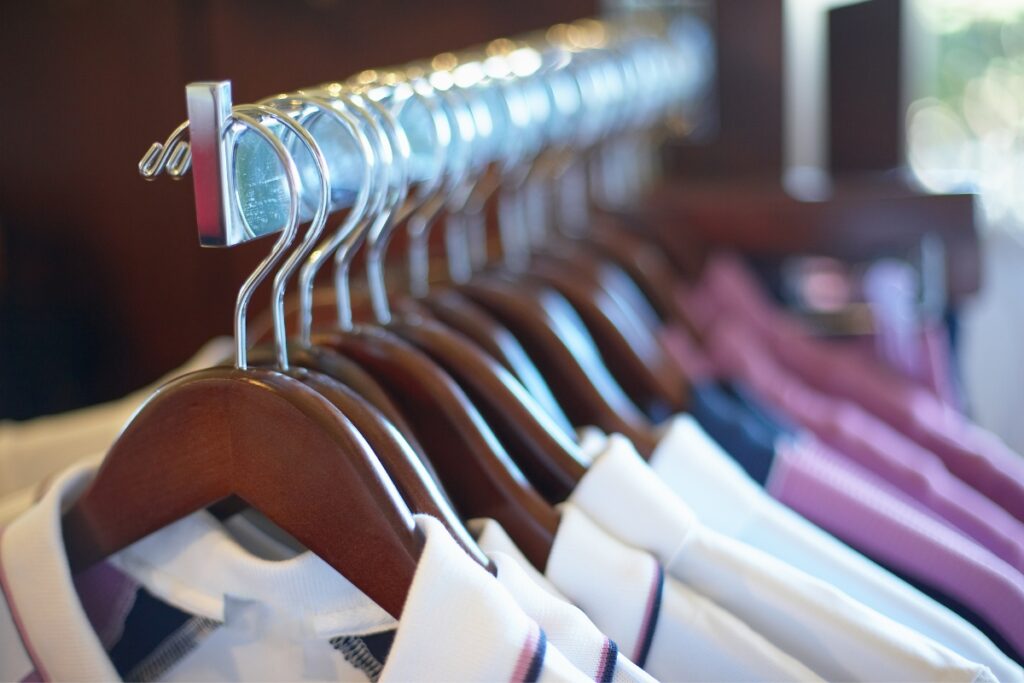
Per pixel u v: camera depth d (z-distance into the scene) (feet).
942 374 3.37
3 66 3.33
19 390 3.49
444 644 1.43
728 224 3.52
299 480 1.51
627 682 1.52
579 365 2.28
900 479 2.50
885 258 3.41
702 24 4.08
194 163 1.38
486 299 2.35
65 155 3.40
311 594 1.66
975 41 5.78
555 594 1.66
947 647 1.82
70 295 3.49
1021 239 5.61
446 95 2.11
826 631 1.71
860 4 3.57
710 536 1.82
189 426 1.55
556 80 2.65
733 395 2.74
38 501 1.74
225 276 3.48
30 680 1.67
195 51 3.34
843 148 3.69
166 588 1.74
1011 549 2.33
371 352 1.83
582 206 3.48
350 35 3.43
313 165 1.67
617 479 1.84
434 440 1.81
